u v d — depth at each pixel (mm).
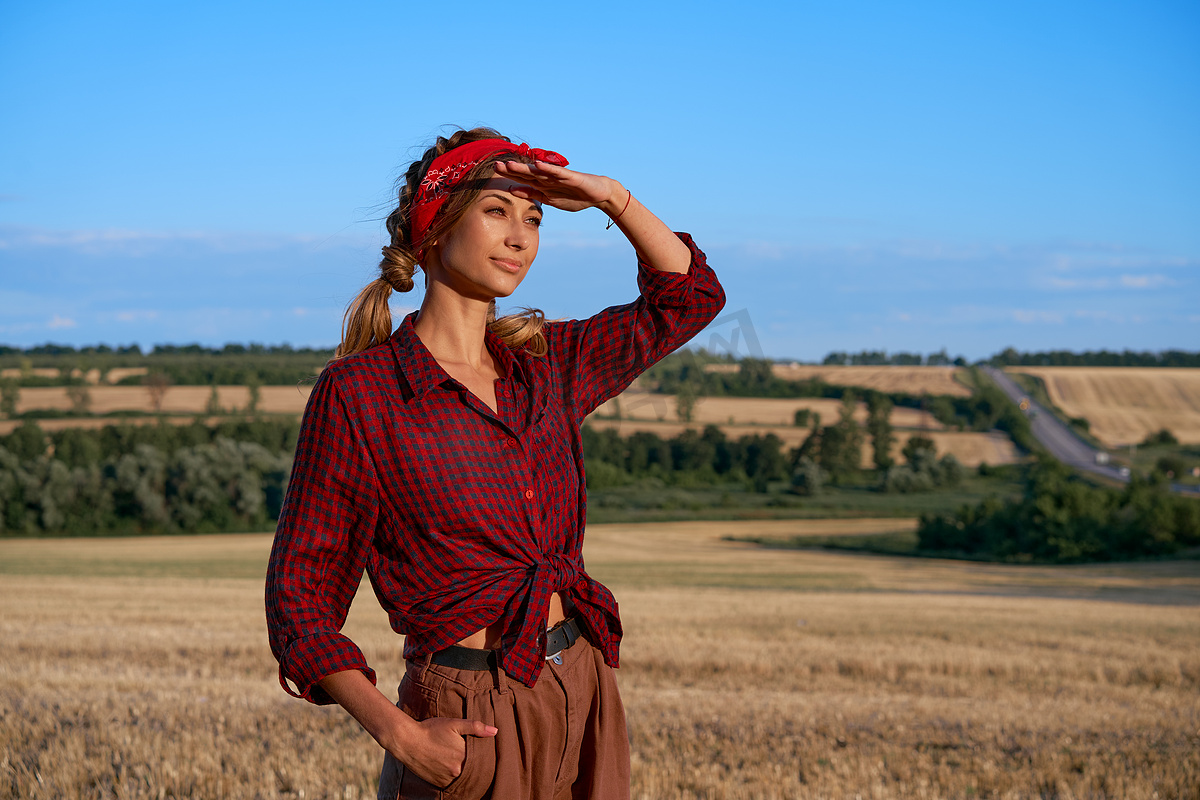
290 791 4699
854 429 92750
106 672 9562
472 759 1738
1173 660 13531
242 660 11008
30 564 41500
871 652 13570
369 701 1720
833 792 5113
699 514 77000
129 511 65938
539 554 1845
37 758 4961
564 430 2033
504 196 1866
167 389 104625
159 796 4410
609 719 1944
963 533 63906
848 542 66188
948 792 5391
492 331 2055
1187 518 59750
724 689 10109
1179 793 5430
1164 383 130500
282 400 101562
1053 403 121500
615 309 2219
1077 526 59312
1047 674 11867
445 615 1752
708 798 4977
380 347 1892
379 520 1812
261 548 54906
